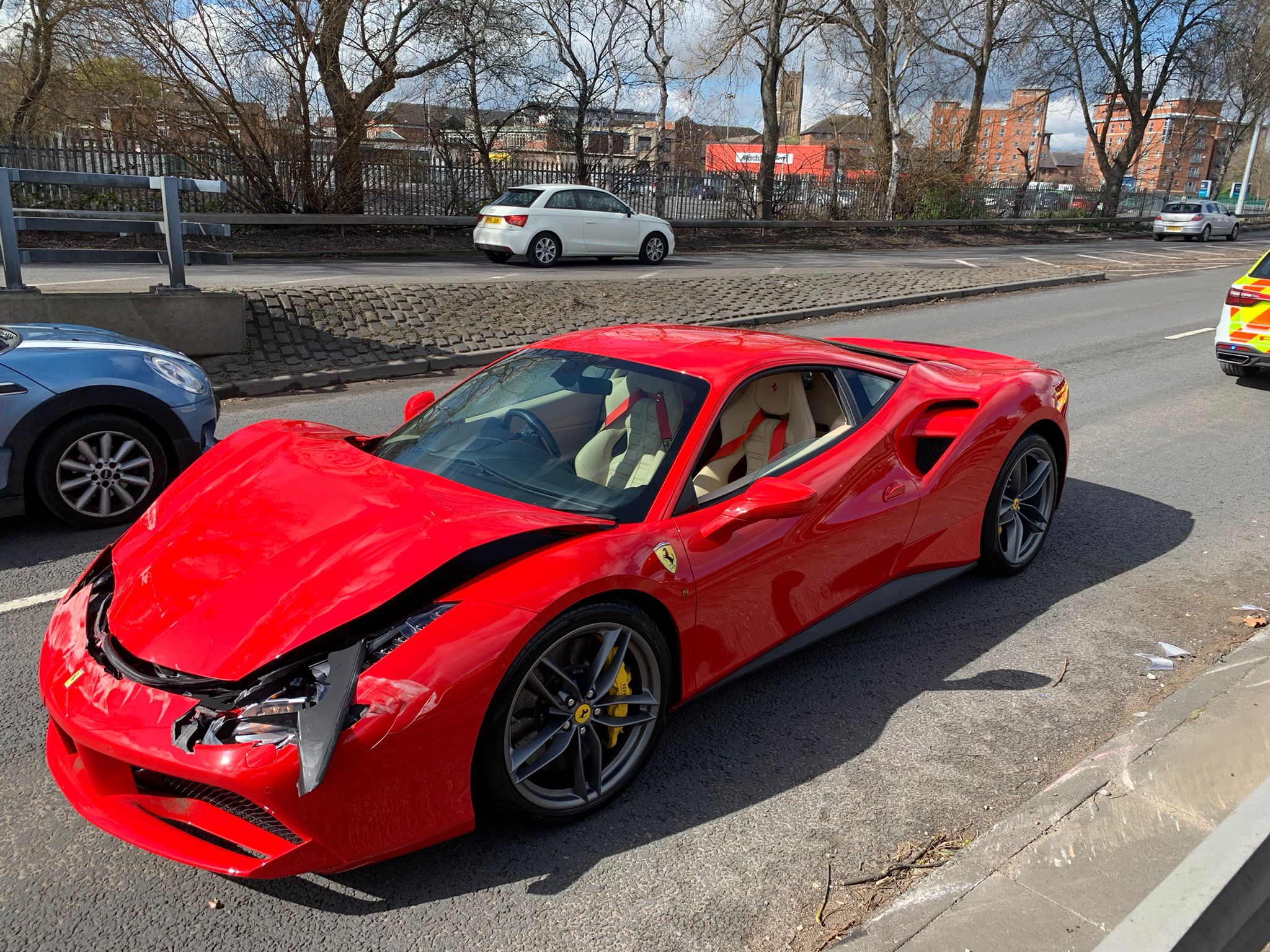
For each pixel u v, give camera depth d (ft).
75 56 64.49
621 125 93.25
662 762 10.00
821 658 12.37
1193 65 127.34
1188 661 12.37
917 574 12.76
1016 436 13.80
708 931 7.64
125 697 7.55
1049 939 7.16
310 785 6.88
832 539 11.04
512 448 10.48
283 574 8.22
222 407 25.79
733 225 90.79
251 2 60.34
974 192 116.88
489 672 7.70
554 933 7.59
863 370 12.59
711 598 9.61
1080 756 10.20
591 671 8.76
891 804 9.34
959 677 11.88
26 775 9.59
